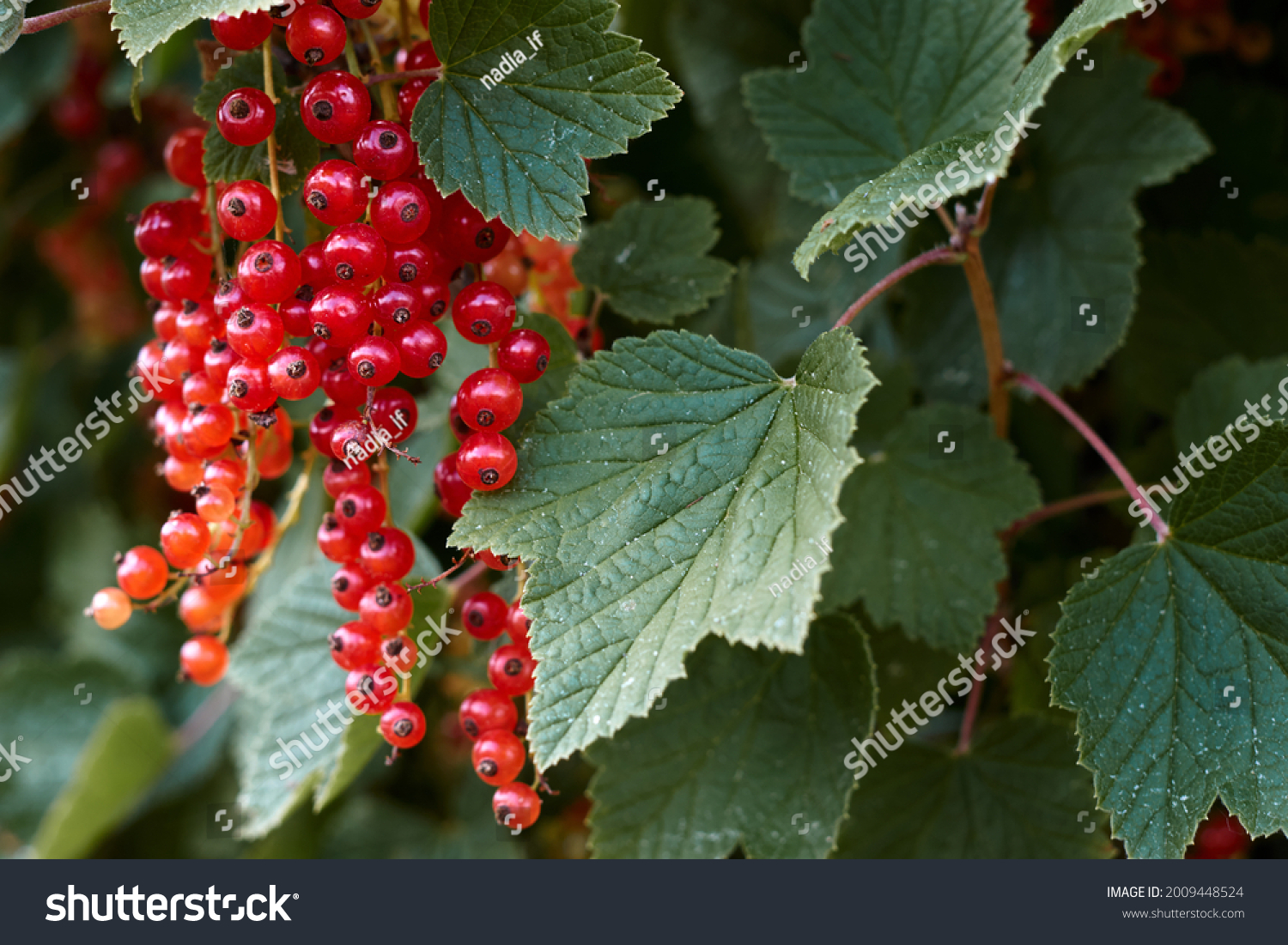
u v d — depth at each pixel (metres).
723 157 0.65
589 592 0.50
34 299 0.82
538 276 0.56
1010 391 0.59
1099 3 0.50
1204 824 0.59
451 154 0.50
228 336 0.50
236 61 0.52
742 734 0.55
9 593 0.88
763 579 0.49
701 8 0.64
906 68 0.56
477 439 0.50
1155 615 0.52
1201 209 0.62
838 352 0.50
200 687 0.77
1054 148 0.59
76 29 0.64
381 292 0.50
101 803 0.68
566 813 0.65
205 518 0.52
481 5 0.50
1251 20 0.62
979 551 0.57
